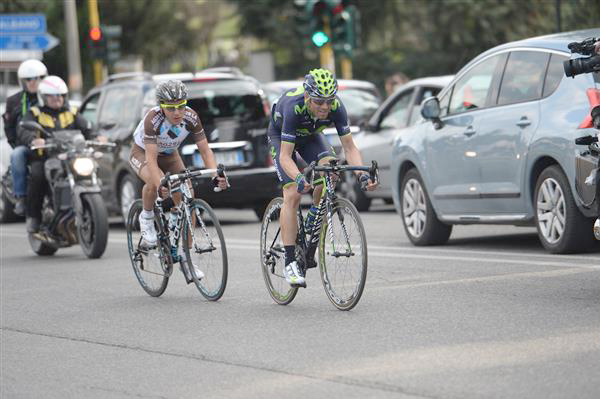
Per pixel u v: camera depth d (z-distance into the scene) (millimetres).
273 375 16734
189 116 24750
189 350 19031
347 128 22297
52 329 22125
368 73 114062
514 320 19469
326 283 22188
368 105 51156
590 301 20891
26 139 35000
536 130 27328
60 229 34656
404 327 19594
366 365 16891
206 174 24188
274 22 111875
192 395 15883
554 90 27266
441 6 105625
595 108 21438
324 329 19953
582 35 27703
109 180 42500
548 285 22984
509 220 28781
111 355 19125
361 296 22969
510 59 29094
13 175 35094
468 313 20438
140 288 27188
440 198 31125
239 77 42062
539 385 15000
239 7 114188
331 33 58719
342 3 59094
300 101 21906
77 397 16281
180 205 24781
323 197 22000
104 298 25828
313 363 17297
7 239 42125
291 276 22391
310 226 22328
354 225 21219
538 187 27531
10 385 17359
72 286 28109
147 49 132750
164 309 23609
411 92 42250
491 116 29125
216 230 23797
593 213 25750
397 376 16047
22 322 23172
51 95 34156
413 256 29469
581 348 16969
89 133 35094
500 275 24844
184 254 24859
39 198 34969
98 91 44125
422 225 32125
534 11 101562
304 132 22391
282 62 114062
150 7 130750
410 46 114875
